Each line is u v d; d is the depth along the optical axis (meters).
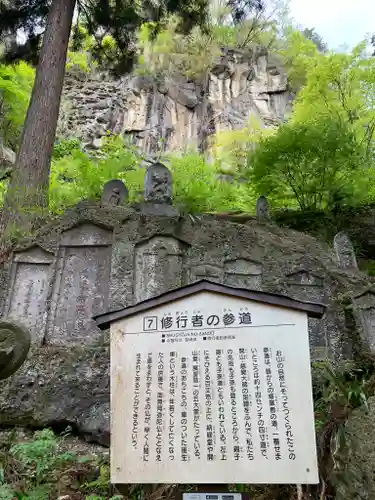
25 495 3.10
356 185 11.31
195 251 7.05
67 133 21.00
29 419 4.92
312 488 2.83
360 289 7.04
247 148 20.19
